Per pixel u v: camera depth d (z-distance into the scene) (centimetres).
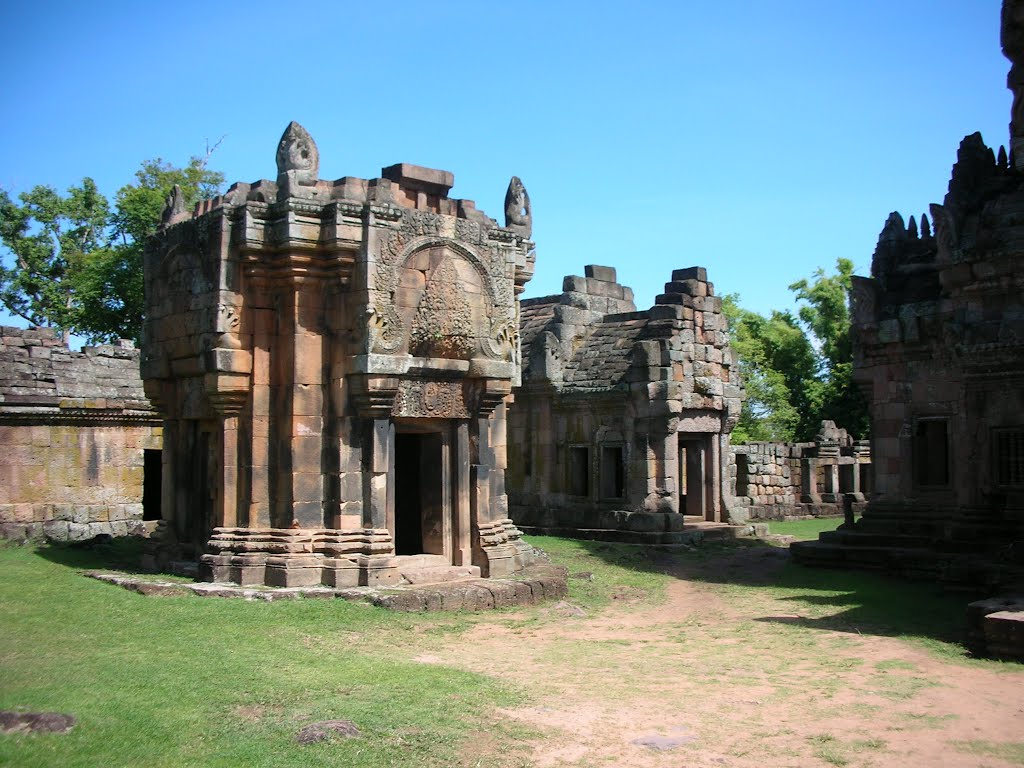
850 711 975
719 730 912
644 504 2653
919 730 909
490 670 1150
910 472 2205
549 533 2817
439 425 1764
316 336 1636
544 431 2916
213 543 1611
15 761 741
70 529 2362
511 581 1675
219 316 1606
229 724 873
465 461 1764
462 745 848
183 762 773
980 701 1009
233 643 1193
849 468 3816
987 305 1984
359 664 1123
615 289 3169
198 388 1759
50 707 865
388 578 1591
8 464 2320
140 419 2566
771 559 2372
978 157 2147
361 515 1614
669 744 870
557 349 2881
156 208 3850
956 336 1986
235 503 1630
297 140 1625
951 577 1772
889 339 2208
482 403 1761
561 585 1736
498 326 1791
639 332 2847
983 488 1978
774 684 1092
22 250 4153
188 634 1224
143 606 1371
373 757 811
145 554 1827
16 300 4166
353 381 1616
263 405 1628
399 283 1648
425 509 1791
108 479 2509
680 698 1027
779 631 1452
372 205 1611
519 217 1900
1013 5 1806
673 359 2720
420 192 1784
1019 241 1902
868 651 1282
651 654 1268
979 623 1303
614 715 957
